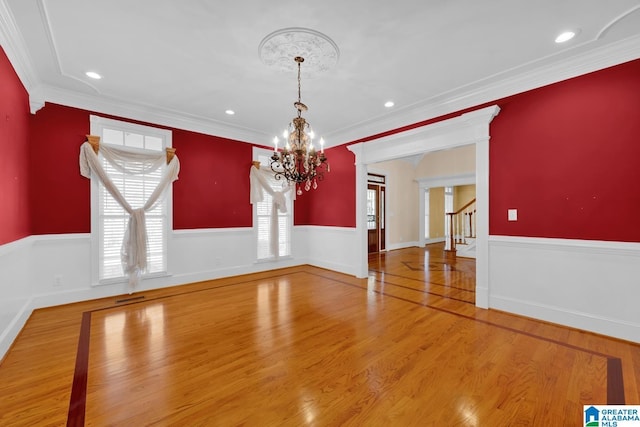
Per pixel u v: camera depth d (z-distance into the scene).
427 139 4.04
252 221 5.36
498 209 3.34
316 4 2.03
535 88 3.05
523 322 3.00
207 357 2.31
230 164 5.05
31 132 3.29
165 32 2.35
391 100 3.74
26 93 3.05
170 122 4.36
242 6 2.05
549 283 2.98
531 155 3.08
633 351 2.36
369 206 7.75
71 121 3.57
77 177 3.62
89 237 3.69
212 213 4.83
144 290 4.15
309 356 2.32
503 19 2.18
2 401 1.76
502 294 3.32
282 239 5.87
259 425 1.57
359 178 5.05
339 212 5.51
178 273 4.48
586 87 2.73
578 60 2.71
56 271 3.47
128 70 2.97
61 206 3.50
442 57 2.72
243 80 3.19
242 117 4.43
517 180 3.19
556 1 1.99
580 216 2.78
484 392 1.85
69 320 3.05
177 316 3.20
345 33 2.36
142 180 4.11
